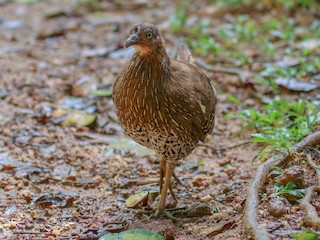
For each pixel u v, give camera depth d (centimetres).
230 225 854
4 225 902
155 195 988
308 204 825
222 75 1427
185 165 1091
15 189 1013
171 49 1568
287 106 1168
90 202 980
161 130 866
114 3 1986
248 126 1148
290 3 1750
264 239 770
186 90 873
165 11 1903
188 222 903
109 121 1270
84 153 1140
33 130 1221
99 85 1416
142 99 848
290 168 895
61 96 1377
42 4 2031
